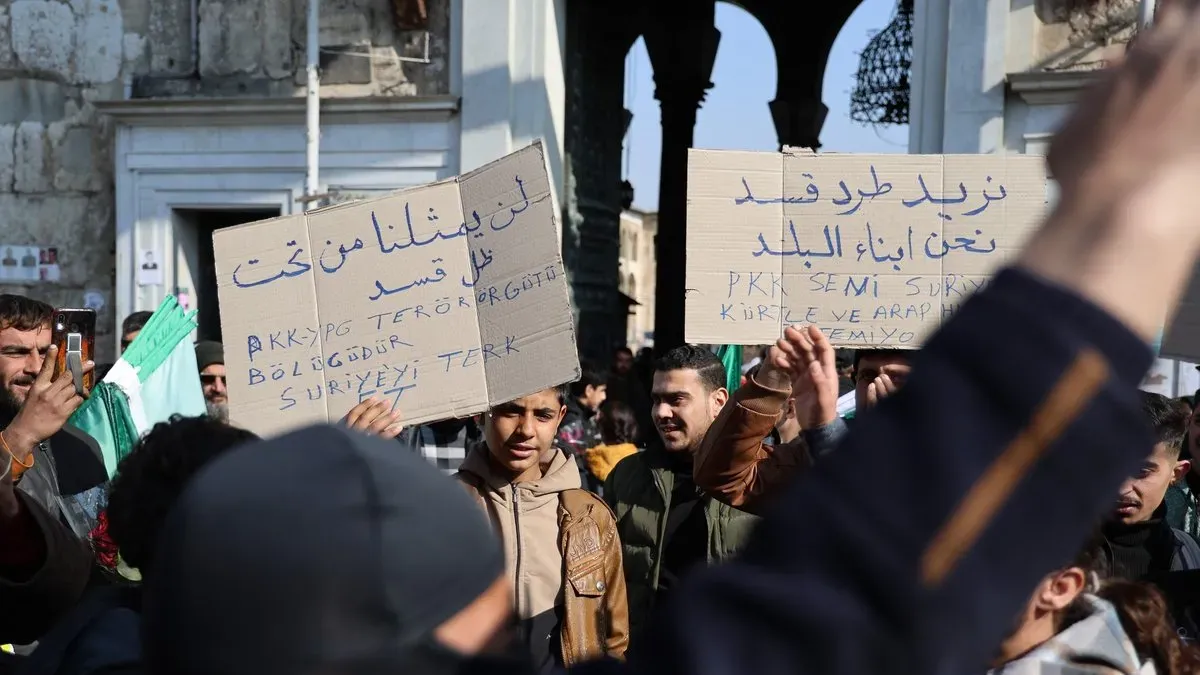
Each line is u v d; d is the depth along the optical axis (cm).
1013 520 63
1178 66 64
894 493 64
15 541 229
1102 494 63
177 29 1138
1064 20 951
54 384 304
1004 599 63
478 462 368
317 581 82
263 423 359
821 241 378
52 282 1173
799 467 309
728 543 409
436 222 359
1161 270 64
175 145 1128
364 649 82
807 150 381
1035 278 65
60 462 406
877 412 68
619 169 1370
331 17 1092
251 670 81
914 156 377
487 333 354
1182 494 466
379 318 359
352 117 1084
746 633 65
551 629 346
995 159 373
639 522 426
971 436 64
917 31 987
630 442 712
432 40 1076
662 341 1864
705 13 1803
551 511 361
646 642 72
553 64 1088
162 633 85
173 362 490
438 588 86
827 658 63
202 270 1188
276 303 363
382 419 336
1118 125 65
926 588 62
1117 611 226
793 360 281
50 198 1170
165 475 183
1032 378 63
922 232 376
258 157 1111
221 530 83
